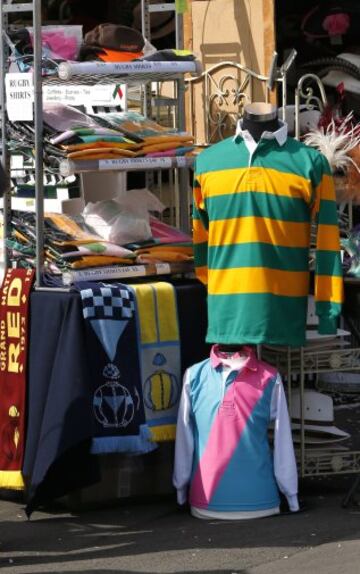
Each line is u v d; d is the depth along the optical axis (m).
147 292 5.49
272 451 5.59
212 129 7.23
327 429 5.73
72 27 5.93
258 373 5.43
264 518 5.38
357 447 6.39
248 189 5.39
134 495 5.69
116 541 5.10
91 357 5.32
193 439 5.48
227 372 5.42
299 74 7.79
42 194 5.49
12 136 5.68
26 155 5.64
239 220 5.42
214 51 7.27
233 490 5.36
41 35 5.48
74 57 5.89
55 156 5.48
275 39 7.45
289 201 5.39
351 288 6.06
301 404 5.69
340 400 7.36
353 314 6.16
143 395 5.46
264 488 5.39
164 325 5.54
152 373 5.50
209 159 5.53
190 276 5.99
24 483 5.49
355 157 6.41
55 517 5.51
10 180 5.73
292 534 5.13
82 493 5.57
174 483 5.50
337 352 5.75
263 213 5.40
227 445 5.37
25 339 5.46
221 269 5.47
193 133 7.28
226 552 4.91
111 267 5.59
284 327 5.44
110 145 5.53
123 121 5.81
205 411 5.43
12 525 5.38
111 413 5.36
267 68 7.17
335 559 4.79
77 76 5.69
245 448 5.37
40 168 5.48
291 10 8.09
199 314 5.67
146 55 5.90
